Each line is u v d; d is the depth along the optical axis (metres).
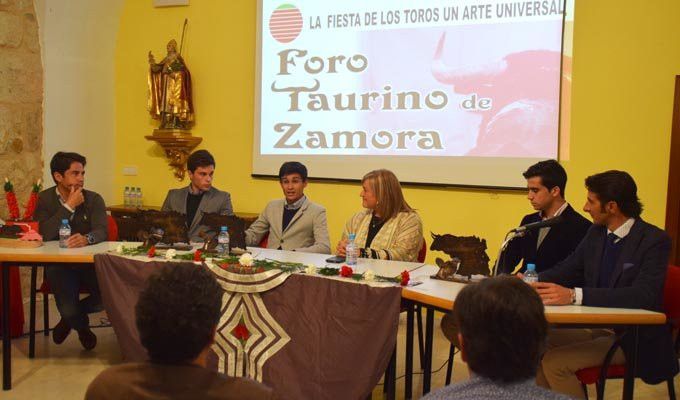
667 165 4.08
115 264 3.04
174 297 1.18
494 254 4.54
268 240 3.83
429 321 2.74
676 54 4.03
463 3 4.52
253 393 1.18
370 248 3.36
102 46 5.51
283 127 5.15
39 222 3.63
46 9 4.93
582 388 2.44
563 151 4.33
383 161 4.84
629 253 2.46
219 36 5.37
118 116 5.69
